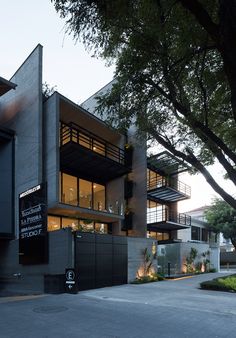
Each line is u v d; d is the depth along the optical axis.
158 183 27.23
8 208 19.98
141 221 24.22
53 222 20.19
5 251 19.83
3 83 19.67
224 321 8.83
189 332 7.68
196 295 13.91
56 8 5.46
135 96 7.98
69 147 19.58
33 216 17.02
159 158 22.08
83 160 21.50
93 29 5.87
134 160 25.17
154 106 8.66
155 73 7.34
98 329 7.89
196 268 28.06
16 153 20.64
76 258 15.52
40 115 19.31
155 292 14.73
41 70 19.80
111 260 17.84
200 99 8.47
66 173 22.16
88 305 11.05
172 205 32.41
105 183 25.14
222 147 6.98
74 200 22.17
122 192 23.97
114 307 10.69
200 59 7.60
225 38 3.54
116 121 9.08
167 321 8.75
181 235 36.28
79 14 5.51
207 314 9.73
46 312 9.90
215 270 30.45
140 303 11.53
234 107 3.64
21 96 20.98
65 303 11.45
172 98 7.39
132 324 8.39
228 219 40.44
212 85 8.13
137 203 24.59
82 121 22.75
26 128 20.09
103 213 21.58
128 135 25.02
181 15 6.14
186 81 7.94
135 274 19.67
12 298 13.12
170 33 6.72
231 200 7.97
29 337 7.22
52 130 19.17
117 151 24.52
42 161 19.14
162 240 29.48
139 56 7.18
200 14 4.17
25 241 17.61
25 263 17.47
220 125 9.40
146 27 6.69
